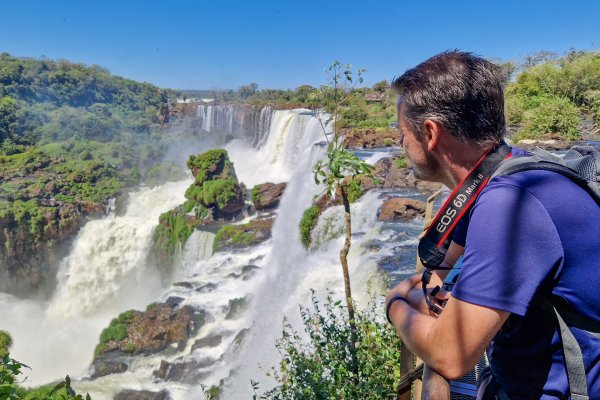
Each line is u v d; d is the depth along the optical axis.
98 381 17.08
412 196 18.83
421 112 1.60
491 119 1.54
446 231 1.59
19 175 49.25
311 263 16.80
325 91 5.03
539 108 27.12
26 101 85.69
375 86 35.91
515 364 1.50
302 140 40.84
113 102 94.38
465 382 1.77
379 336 4.57
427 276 1.77
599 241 1.37
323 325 4.99
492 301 1.32
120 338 18.25
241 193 32.50
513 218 1.36
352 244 16.52
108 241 39.03
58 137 73.06
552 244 1.34
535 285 1.32
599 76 31.31
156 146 60.91
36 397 4.61
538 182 1.40
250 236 27.22
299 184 27.30
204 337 17.44
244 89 100.25
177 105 87.94
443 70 1.58
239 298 19.11
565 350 1.38
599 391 1.37
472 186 1.56
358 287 12.67
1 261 39.03
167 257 34.62
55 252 40.19
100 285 38.31
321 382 4.26
